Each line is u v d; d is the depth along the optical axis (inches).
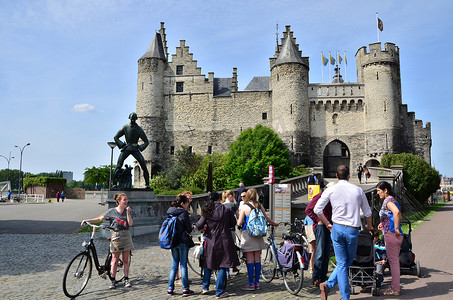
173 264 253.0
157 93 2119.8
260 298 239.9
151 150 2060.8
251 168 1617.9
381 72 1947.6
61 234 559.5
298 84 1979.6
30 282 274.8
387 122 1902.1
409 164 1195.9
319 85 2068.2
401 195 920.3
